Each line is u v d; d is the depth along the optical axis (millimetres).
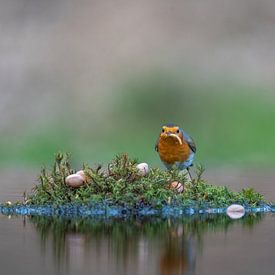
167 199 8594
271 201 9484
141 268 6074
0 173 14562
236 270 6020
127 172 8750
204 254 6578
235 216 8516
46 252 6613
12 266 6129
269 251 6707
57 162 8961
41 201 8805
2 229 7695
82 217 8359
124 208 8523
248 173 14281
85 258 6418
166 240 7152
